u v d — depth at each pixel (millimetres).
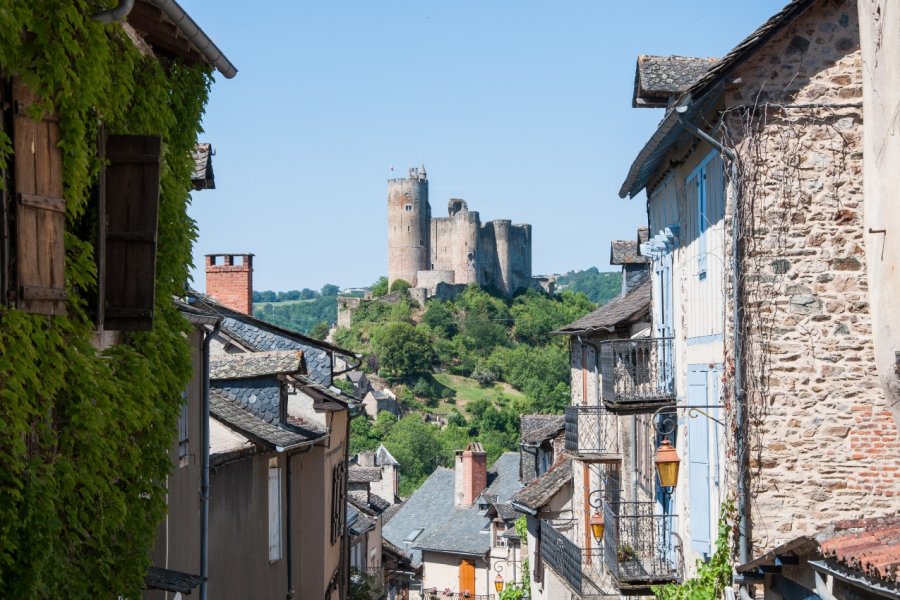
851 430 13609
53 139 8883
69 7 8797
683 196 17391
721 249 14578
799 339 13680
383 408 124562
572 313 160375
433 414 128375
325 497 22969
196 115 12648
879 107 12305
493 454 115875
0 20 7898
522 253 167625
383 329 141250
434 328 147125
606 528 19625
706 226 15586
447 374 140875
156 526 11125
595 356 27250
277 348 25750
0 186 8047
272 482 20562
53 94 8898
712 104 14391
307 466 22734
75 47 8828
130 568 10555
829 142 13727
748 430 13672
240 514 18250
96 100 9453
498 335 148250
